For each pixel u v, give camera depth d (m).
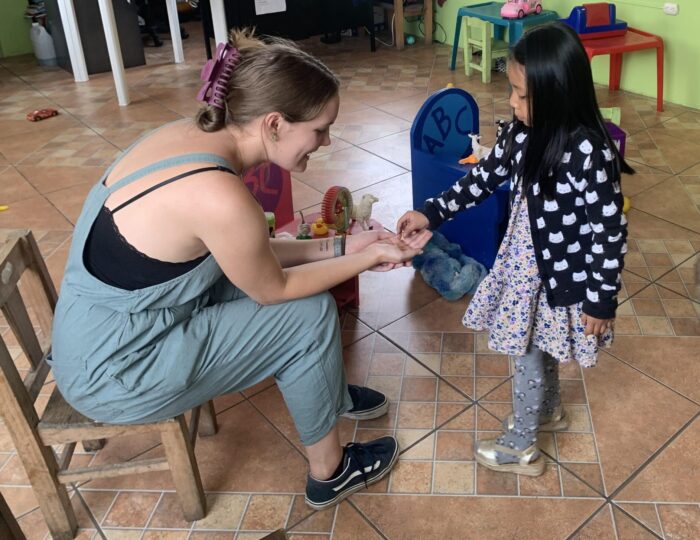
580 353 1.42
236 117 1.21
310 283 1.35
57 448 1.75
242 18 4.46
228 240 1.18
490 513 1.53
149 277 1.21
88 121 3.97
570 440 1.70
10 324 1.41
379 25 5.48
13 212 2.95
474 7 4.28
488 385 1.89
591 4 3.62
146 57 5.16
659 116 3.63
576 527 1.49
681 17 3.60
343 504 1.57
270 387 1.93
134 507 1.59
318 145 1.29
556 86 1.20
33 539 1.53
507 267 1.42
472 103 2.42
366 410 1.77
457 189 1.54
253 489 1.62
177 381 1.28
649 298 2.19
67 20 4.50
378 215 2.75
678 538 1.45
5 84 4.73
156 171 1.17
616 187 1.25
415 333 2.10
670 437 1.69
